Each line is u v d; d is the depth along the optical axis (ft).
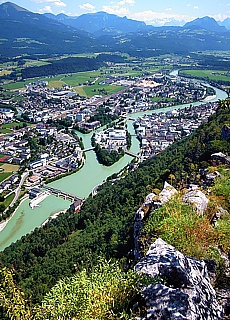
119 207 262.67
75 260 188.34
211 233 64.90
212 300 45.83
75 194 348.18
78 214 274.16
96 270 54.44
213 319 43.24
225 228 66.33
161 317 41.19
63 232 248.52
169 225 67.51
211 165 164.45
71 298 48.37
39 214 307.78
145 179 290.15
